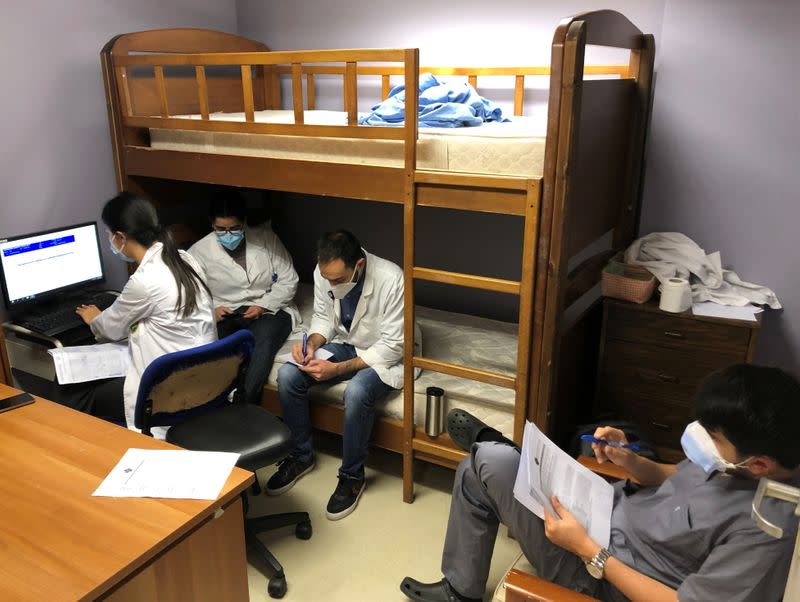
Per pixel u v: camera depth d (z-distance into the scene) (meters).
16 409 1.66
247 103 2.29
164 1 3.02
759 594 1.11
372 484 2.46
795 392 1.10
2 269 2.37
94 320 2.28
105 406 2.28
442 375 2.41
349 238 2.25
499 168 1.90
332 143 2.18
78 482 1.35
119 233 2.14
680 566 1.31
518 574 1.24
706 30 2.36
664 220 2.62
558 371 2.17
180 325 2.16
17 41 2.48
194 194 3.12
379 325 2.41
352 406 2.23
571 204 1.83
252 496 2.38
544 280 1.89
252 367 2.55
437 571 2.01
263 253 2.88
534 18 2.70
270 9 3.32
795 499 0.81
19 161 2.57
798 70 2.29
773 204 2.44
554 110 1.74
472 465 1.66
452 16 2.87
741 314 2.29
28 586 1.08
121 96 2.65
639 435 2.08
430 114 2.14
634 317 2.40
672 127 2.50
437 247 3.18
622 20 2.14
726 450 1.16
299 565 2.04
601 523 1.40
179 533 1.23
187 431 1.95
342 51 2.00
